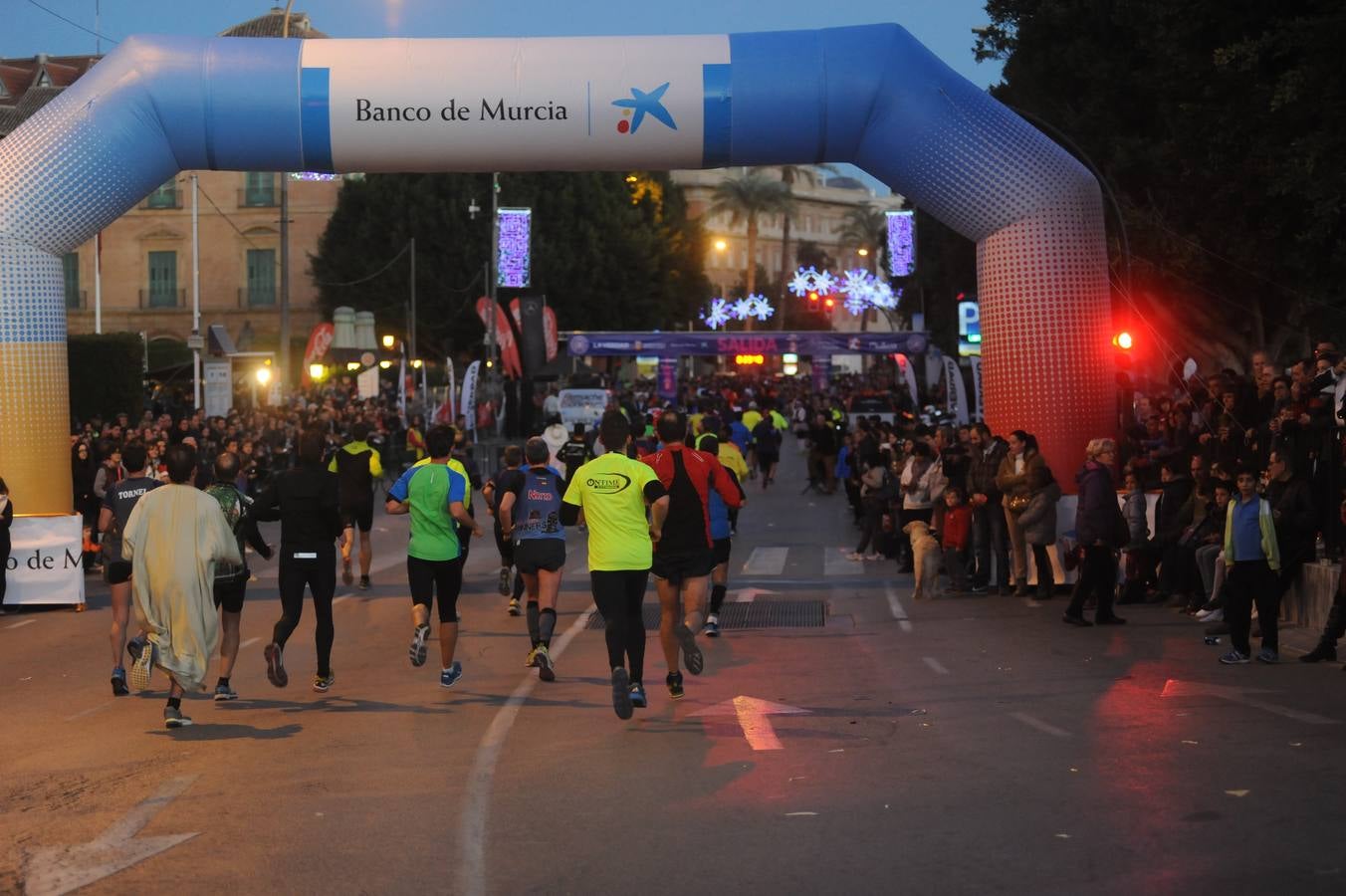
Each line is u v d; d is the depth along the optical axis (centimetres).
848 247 13688
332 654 1312
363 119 1720
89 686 1170
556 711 1005
